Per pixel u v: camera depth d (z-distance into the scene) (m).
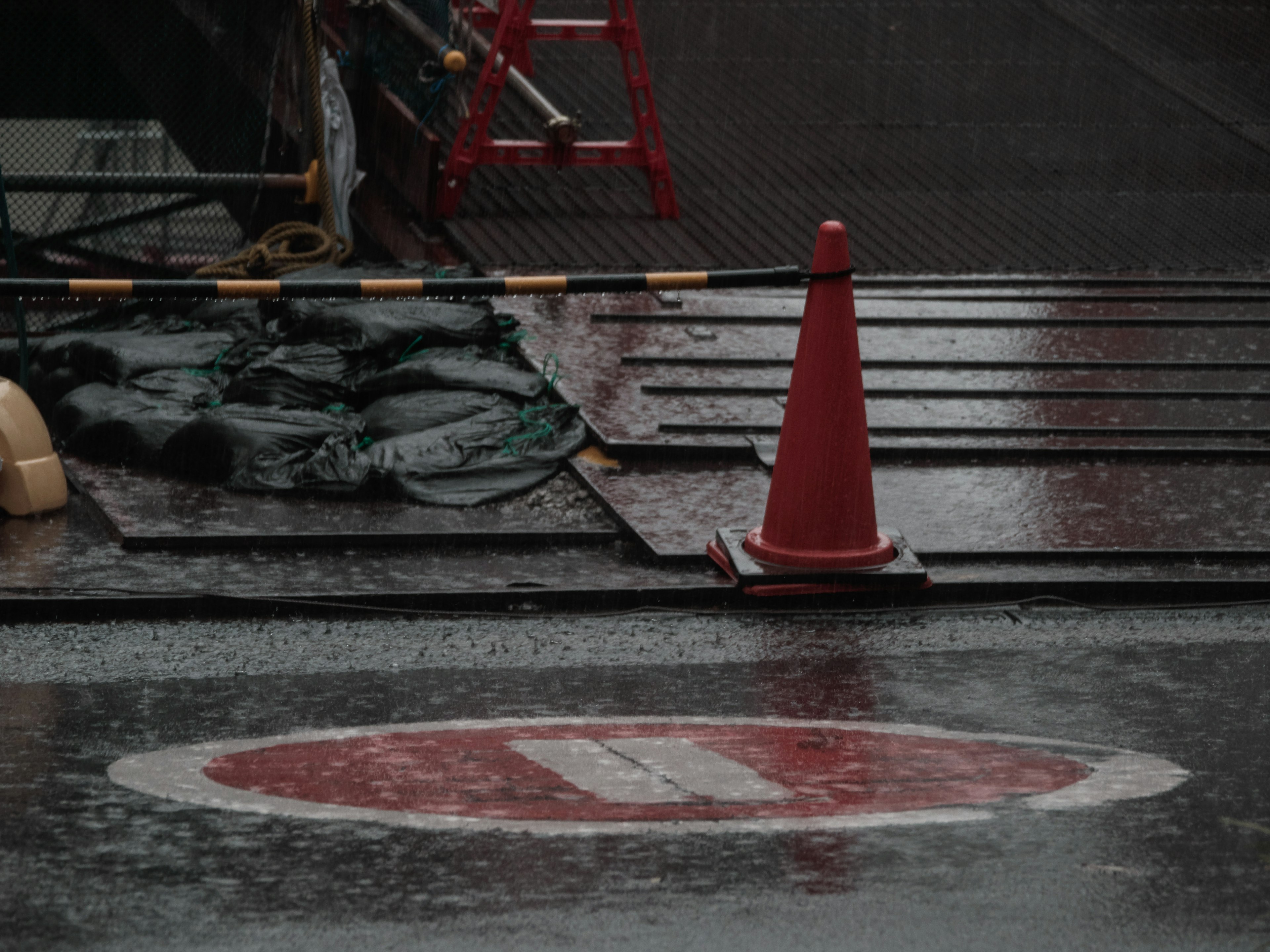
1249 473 13.28
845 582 10.56
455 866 6.11
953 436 13.66
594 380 14.17
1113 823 6.71
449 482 12.17
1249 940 5.58
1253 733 8.15
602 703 8.51
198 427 12.47
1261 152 22.66
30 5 21.94
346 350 13.74
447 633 9.84
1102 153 22.09
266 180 17.69
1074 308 16.89
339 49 19.89
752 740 7.87
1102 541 11.48
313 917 5.63
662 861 6.18
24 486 11.49
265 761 7.38
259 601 9.97
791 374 12.03
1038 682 9.08
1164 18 28.30
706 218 18.72
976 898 5.89
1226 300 17.38
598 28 18.16
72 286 10.05
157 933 5.49
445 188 18.09
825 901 5.84
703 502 12.02
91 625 9.71
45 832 6.41
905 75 24.44
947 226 19.08
